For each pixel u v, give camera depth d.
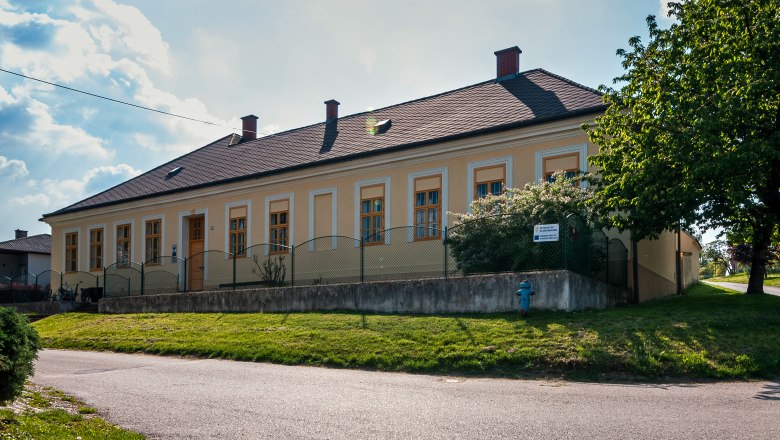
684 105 15.26
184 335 17.67
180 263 30.75
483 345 12.80
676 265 27.16
